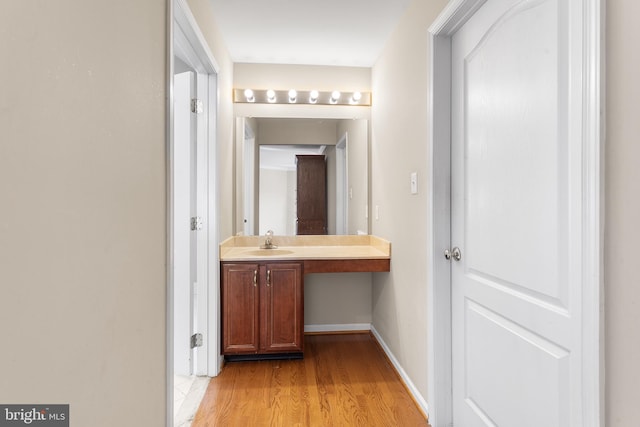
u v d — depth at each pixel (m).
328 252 2.75
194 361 2.35
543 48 1.12
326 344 2.88
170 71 1.31
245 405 1.97
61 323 0.71
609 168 0.83
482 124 1.49
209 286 2.32
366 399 2.04
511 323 1.31
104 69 0.87
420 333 1.96
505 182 1.33
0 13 0.56
